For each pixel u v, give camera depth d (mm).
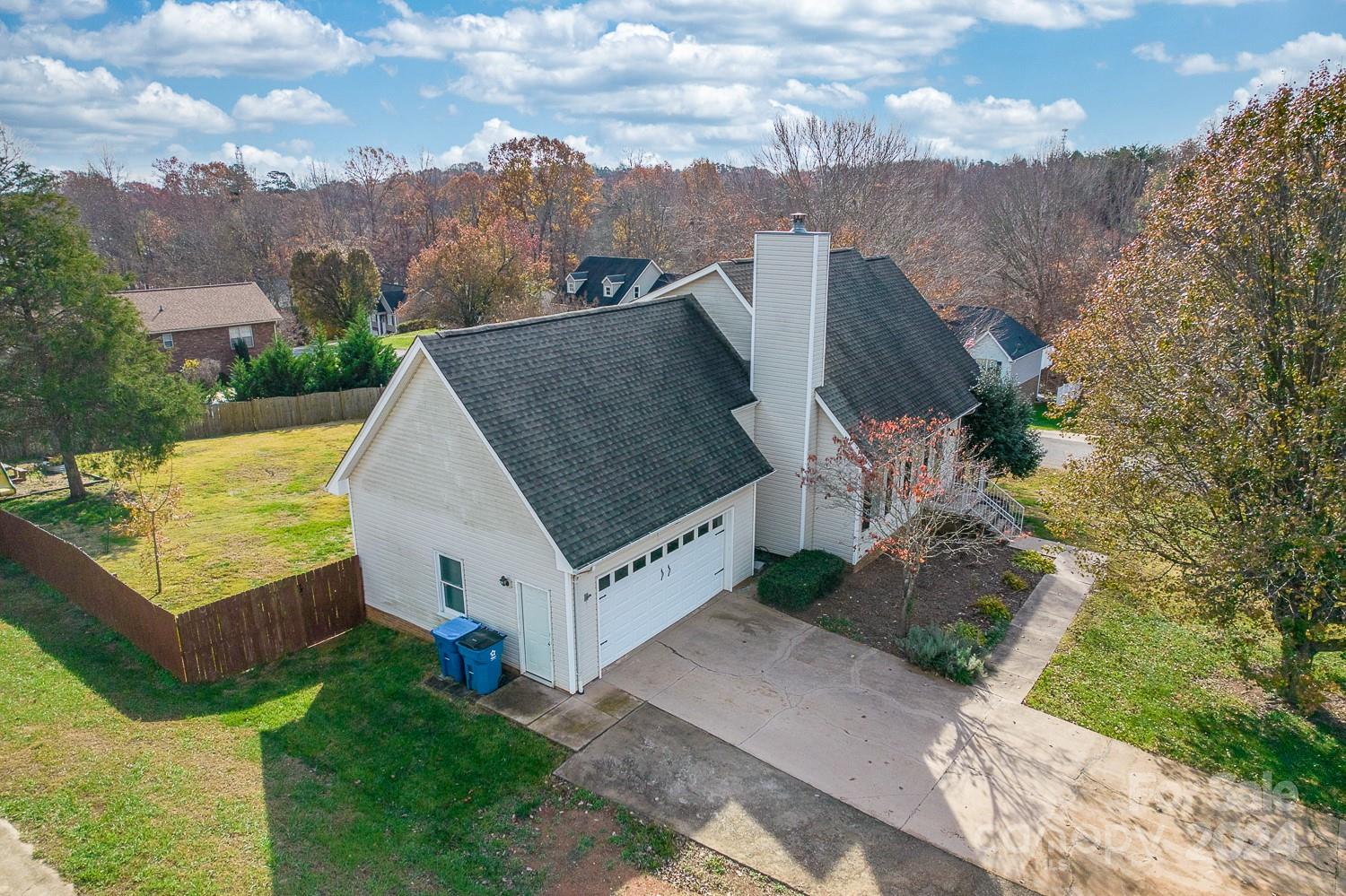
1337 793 11656
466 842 10477
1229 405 13484
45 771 11680
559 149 78062
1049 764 12148
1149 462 14789
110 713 13258
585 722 12969
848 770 11914
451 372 13805
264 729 12859
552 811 11047
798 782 11609
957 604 17453
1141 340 15156
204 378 41219
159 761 11977
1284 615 13078
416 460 14953
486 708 13375
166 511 18516
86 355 23047
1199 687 14352
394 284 84625
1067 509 15445
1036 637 16094
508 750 12266
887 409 19828
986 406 23922
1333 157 12367
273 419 35938
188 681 14164
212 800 11141
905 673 14617
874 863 10156
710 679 14273
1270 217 12953
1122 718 13375
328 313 56812
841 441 17453
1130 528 14211
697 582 16750
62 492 25719
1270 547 12117
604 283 65062
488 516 14070
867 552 19438
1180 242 14984
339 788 11453
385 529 16031
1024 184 57500
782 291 17906
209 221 81000
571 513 13352
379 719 13117
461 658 13969
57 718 13070
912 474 17906
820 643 15594
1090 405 16141
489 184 89688
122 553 20344
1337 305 12641
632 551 14555
